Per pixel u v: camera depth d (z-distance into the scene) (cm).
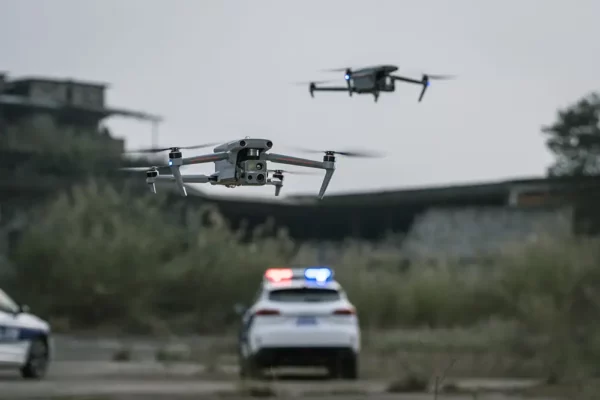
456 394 6009
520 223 16050
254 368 7100
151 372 7631
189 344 10938
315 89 4856
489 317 12388
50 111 19325
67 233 13250
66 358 9106
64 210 13688
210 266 13400
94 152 17212
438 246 16912
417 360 8181
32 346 6975
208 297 13325
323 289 7169
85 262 12925
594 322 8544
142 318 12650
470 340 10150
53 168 17162
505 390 6191
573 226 14975
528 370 7756
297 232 19575
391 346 9981
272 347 6956
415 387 6172
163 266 13162
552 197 16450
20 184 16438
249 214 18850
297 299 7112
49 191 16600
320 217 19662
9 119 19125
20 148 17188
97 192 14575
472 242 16525
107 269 12925
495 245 16238
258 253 13800
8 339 6781
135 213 14000
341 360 7038
